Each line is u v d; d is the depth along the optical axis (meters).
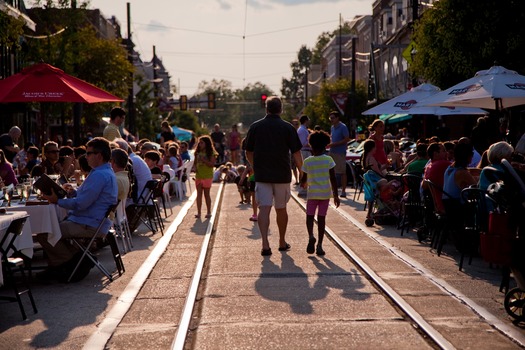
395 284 10.38
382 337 7.87
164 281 10.98
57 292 10.35
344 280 10.77
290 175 13.23
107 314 9.05
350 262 12.22
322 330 8.14
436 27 26.91
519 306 8.41
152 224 17.73
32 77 15.62
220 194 26.66
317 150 13.05
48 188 10.91
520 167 10.49
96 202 11.05
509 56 25.78
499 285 10.32
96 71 45.16
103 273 11.61
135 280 10.96
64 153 17.20
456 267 11.65
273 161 13.02
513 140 21.78
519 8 25.09
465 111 22.56
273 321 8.52
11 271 8.98
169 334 8.15
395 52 59.19
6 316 9.08
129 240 14.03
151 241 14.98
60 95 15.25
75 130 24.59
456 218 12.47
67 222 10.98
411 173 16.05
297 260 12.45
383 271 11.34
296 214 19.22
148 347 7.69
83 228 10.92
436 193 13.13
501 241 8.63
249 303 9.41
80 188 11.05
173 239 15.23
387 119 42.88
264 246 12.98
